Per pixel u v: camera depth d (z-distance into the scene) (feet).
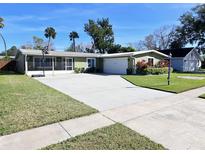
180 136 11.79
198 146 10.48
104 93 27.27
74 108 17.92
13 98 22.08
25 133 12.12
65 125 13.65
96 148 10.16
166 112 17.16
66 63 73.31
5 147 10.28
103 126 13.51
